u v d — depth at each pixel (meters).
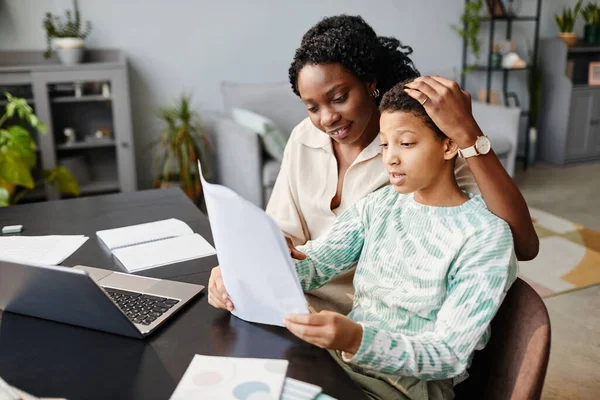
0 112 3.25
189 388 0.78
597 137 5.07
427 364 0.85
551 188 4.25
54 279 0.87
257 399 0.75
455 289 0.89
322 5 4.14
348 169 1.30
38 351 0.90
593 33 5.02
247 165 3.23
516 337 0.88
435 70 4.35
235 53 4.01
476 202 0.95
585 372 1.99
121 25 3.70
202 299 1.07
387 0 4.32
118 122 3.47
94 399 0.77
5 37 3.50
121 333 0.94
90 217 1.57
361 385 0.97
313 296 1.32
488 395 0.92
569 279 2.69
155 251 1.30
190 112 3.91
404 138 0.92
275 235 0.81
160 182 3.80
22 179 2.85
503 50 4.73
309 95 1.17
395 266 1.02
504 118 3.77
